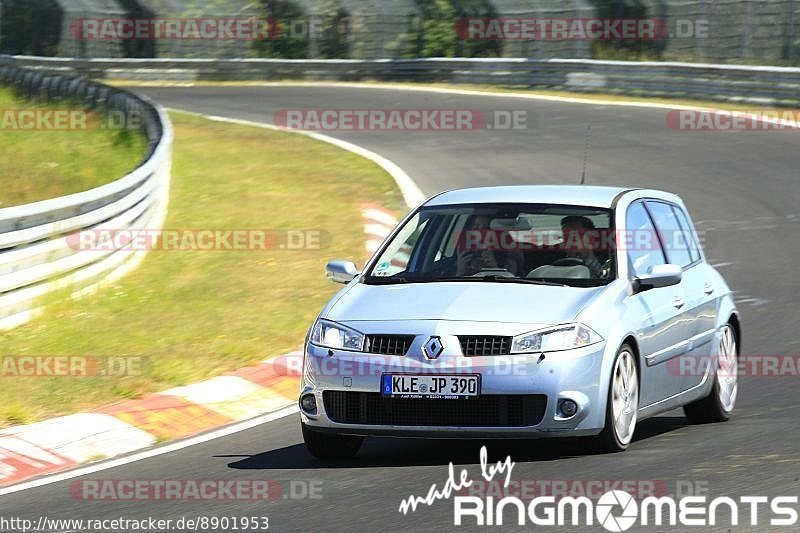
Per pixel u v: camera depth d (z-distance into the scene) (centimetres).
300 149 10100
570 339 2745
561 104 12512
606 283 2956
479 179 8375
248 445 3138
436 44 17038
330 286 5366
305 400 2869
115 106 10606
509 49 16675
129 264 5759
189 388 3700
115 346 4281
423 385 2738
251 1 18000
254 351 4181
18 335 4466
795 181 7856
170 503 2542
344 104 13362
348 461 2902
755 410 3422
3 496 2705
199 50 17975
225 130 11431
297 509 2439
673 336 3103
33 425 3275
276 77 16888
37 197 7494
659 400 3052
